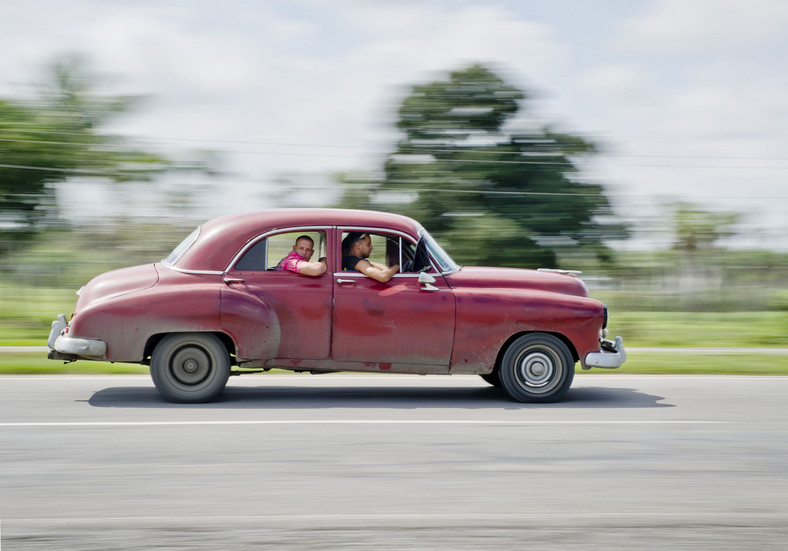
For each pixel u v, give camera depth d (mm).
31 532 4164
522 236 26672
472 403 7922
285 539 4102
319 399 8023
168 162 24625
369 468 5445
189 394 7504
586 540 4152
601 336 8000
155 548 3959
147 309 7281
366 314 7582
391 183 27875
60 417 6926
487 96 29250
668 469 5559
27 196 26969
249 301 7383
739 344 17125
